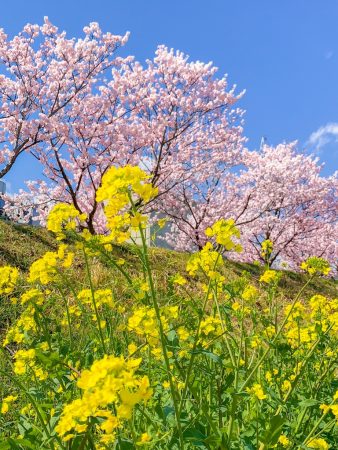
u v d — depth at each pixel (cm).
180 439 187
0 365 400
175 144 1419
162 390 275
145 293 257
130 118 1363
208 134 1532
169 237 1852
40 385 263
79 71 1256
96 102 1296
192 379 248
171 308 249
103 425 144
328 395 302
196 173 1568
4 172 1151
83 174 1371
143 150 1455
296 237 1820
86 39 1256
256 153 1827
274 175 1645
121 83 1323
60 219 248
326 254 1861
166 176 1454
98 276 670
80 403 142
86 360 252
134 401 137
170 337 232
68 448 208
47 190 1460
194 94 1405
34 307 256
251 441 237
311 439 238
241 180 1734
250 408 266
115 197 194
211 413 254
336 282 1825
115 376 136
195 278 965
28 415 287
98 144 1335
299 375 260
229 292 315
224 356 283
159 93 1375
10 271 299
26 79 1181
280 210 1806
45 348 253
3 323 563
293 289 1345
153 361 284
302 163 1797
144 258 200
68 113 1261
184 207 1653
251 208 1712
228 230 239
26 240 952
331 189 1833
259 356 315
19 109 1176
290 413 284
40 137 1170
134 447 181
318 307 366
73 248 943
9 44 1189
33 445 195
